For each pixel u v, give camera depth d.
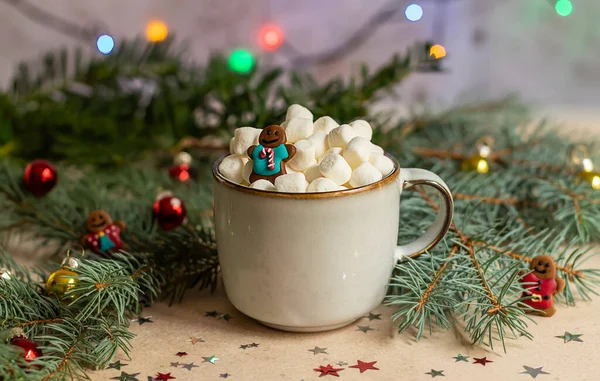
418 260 0.47
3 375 0.37
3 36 0.98
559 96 1.03
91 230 0.51
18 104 0.67
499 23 1.01
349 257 0.42
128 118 0.69
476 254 0.47
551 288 0.45
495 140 0.66
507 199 0.54
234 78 0.65
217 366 0.42
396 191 0.44
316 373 0.42
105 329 0.42
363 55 1.01
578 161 0.57
